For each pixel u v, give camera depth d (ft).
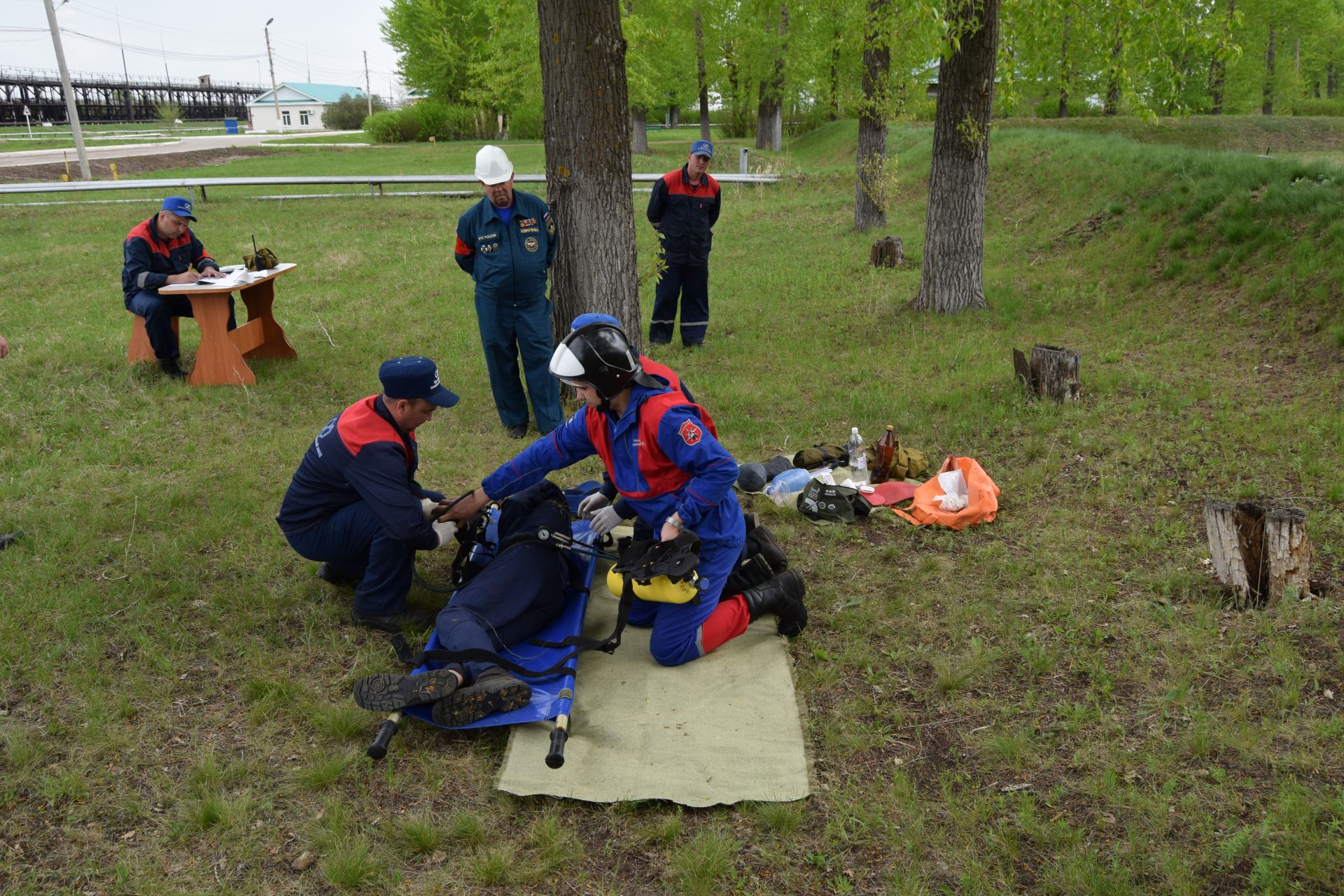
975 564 15.08
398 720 11.03
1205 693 11.46
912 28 29.17
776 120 108.06
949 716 11.51
